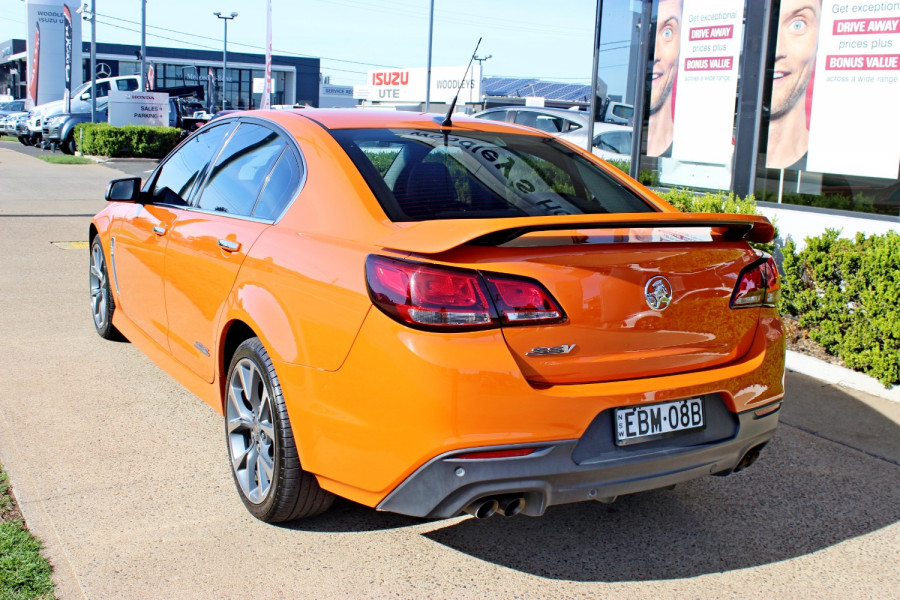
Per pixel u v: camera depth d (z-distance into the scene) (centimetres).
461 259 266
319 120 373
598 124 1005
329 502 332
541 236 277
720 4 812
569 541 338
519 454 266
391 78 3431
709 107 835
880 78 685
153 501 354
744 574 319
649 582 310
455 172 342
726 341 310
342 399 287
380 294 274
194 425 438
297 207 340
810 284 613
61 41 4022
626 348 284
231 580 298
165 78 7169
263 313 324
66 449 401
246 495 346
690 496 386
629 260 283
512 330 265
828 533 354
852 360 558
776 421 324
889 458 434
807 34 738
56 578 293
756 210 742
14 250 924
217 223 386
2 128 3669
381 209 311
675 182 888
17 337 579
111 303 557
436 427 261
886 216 675
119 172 2119
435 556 322
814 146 741
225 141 427
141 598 284
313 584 299
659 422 289
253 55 7456
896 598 306
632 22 934
